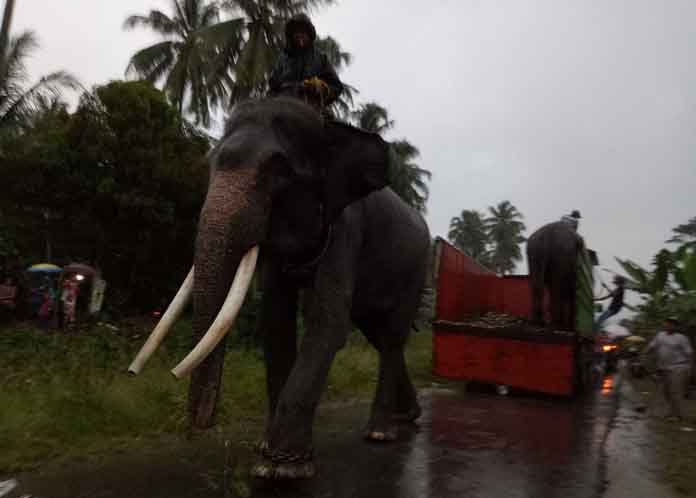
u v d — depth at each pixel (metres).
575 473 3.83
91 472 3.52
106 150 15.20
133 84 15.92
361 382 7.73
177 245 16.56
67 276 13.51
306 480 3.42
